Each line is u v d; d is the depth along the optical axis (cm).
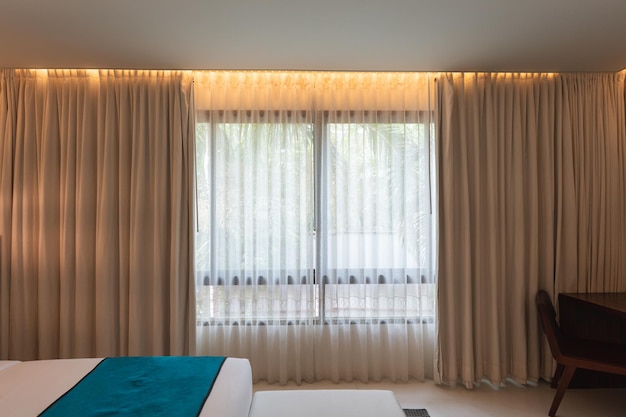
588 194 315
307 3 210
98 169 305
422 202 321
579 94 315
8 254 302
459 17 227
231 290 316
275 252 318
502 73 317
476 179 309
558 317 308
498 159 316
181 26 236
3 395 163
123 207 305
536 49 272
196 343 309
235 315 317
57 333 305
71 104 306
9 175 303
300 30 242
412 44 263
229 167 318
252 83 321
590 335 297
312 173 319
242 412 168
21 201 304
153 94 313
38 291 301
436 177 311
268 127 320
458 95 316
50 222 303
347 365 315
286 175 319
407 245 321
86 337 302
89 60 287
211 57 283
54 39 253
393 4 212
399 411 180
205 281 316
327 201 320
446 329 311
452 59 289
